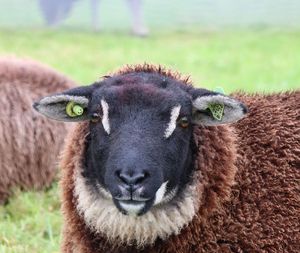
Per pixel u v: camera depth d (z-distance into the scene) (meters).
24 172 11.88
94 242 7.39
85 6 46.22
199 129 7.22
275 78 22.55
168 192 6.94
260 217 7.40
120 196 6.52
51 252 9.52
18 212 11.06
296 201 7.55
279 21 40.97
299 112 8.12
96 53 28.17
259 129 7.86
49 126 12.05
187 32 36.97
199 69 24.25
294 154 7.77
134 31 35.72
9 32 34.78
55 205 11.35
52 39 32.34
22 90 12.16
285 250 7.40
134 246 7.25
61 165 7.65
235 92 8.57
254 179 7.56
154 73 7.50
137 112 6.82
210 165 7.21
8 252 9.47
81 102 7.14
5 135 11.77
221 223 7.30
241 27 38.75
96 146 6.94
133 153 6.54
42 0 38.34
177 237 7.19
